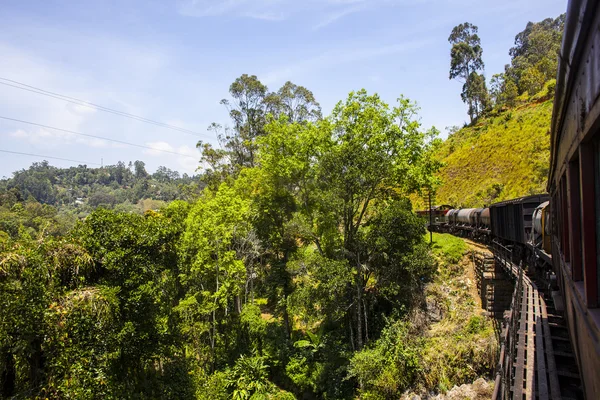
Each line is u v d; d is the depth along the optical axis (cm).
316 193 2291
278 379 2300
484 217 2612
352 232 2181
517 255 2014
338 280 1828
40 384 1155
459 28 7194
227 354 2388
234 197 2589
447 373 1573
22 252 1154
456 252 2270
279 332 2431
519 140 4400
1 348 1086
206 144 4456
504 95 5825
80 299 1215
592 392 394
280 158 2377
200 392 1888
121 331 1327
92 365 1201
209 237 2303
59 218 6838
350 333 2053
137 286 1448
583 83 334
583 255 392
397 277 2016
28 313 1096
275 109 4681
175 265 1728
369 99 2262
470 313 1881
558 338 825
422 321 1902
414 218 2011
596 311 377
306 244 2673
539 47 6781
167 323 1619
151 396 1577
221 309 2622
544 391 606
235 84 4728
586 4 257
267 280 2741
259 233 2806
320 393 2047
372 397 1652
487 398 1341
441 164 2469
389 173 2120
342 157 2005
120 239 1466
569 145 469
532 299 1193
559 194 725
